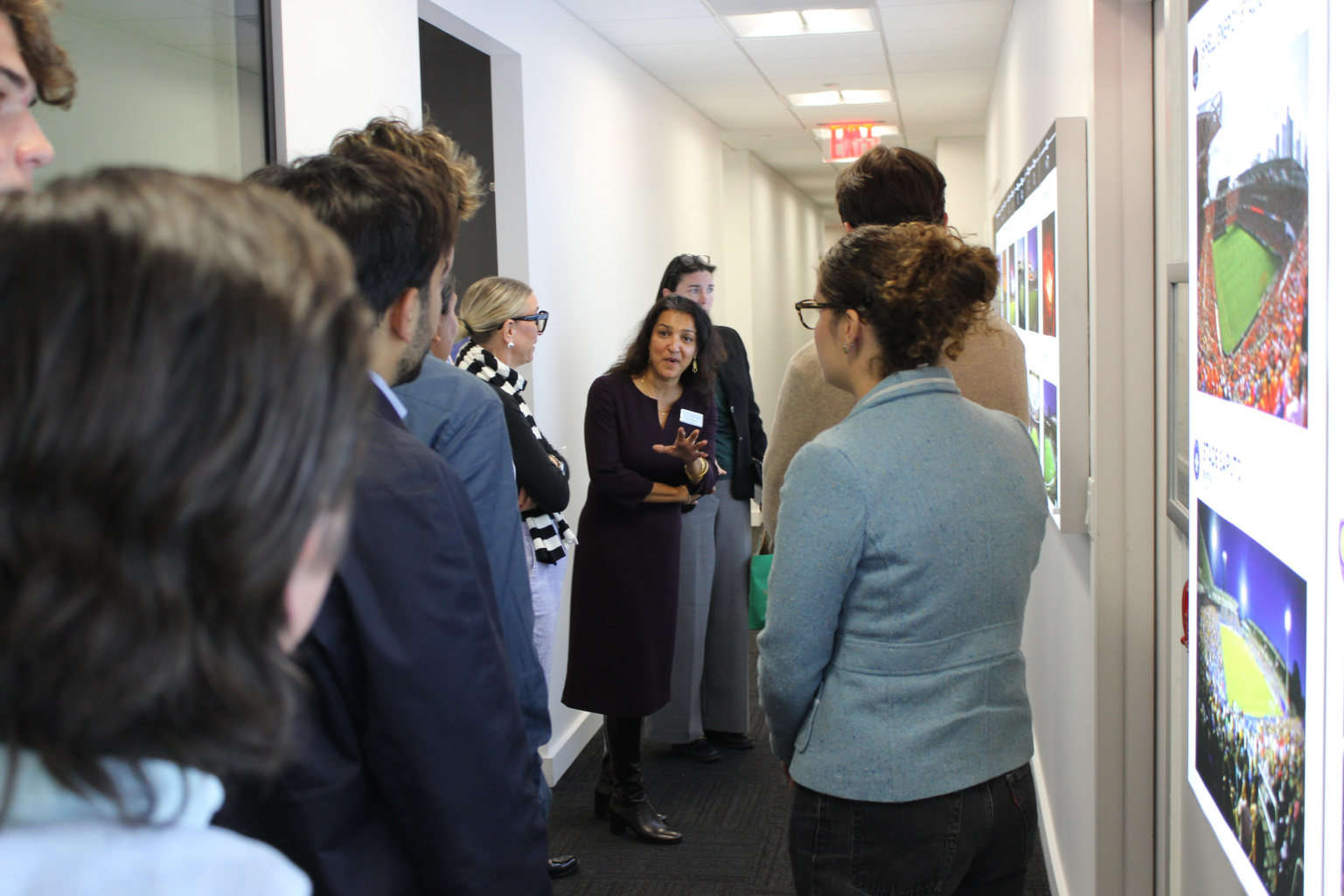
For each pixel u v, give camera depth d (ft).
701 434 10.58
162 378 0.93
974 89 19.39
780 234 32.83
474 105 11.68
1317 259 2.27
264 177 3.33
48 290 0.94
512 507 4.41
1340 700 2.17
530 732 4.34
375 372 3.35
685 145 19.43
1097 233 6.15
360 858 2.94
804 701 4.42
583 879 9.37
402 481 2.90
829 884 4.35
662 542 9.92
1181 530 4.97
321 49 7.68
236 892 1.07
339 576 2.78
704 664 12.35
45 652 0.91
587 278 13.74
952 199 25.67
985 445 4.35
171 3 6.31
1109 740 6.40
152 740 0.99
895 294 4.31
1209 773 3.52
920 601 4.17
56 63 3.28
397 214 3.27
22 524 0.91
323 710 2.86
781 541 4.31
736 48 15.48
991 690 4.34
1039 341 8.22
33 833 0.99
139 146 6.08
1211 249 3.31
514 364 9.50
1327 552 2.25
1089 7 6.33
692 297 12.85
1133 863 6.41
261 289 1.01
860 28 14.82
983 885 4.54
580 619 10.05
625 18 13.60
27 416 0.91
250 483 0.98
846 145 24.23
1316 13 2.24
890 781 4.19
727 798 11.07
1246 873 3.02
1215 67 3.20
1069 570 8.43
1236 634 3.13
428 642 2.83
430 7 9.58
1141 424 6.17
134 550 0.93
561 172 12.84
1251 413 2.88
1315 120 2.25
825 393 6.33
